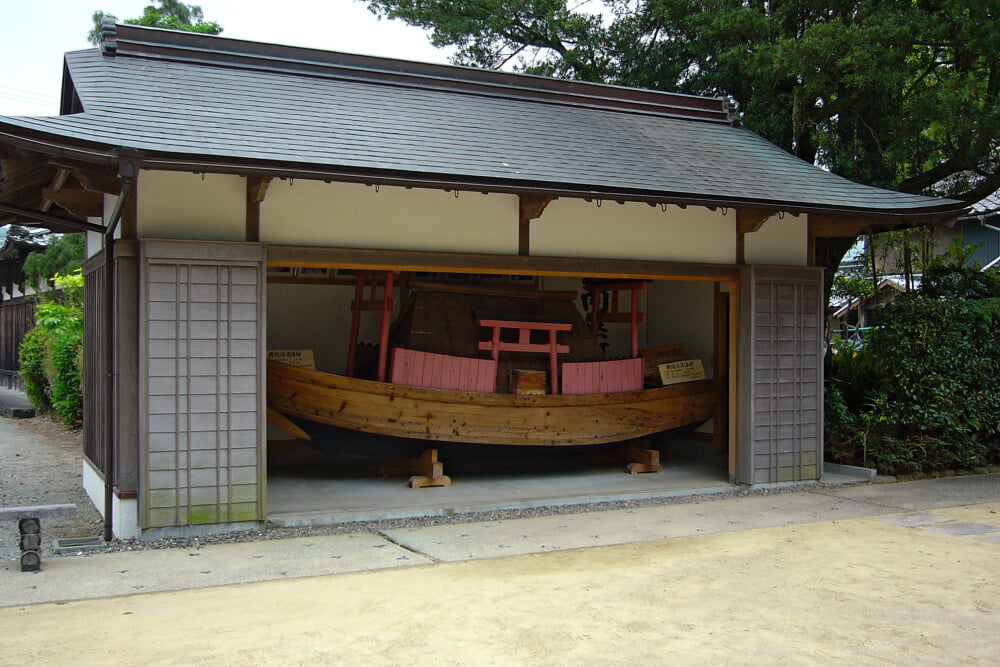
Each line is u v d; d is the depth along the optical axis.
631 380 9.48
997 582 5.43
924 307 9.63
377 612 4.73
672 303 11.02
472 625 4.52
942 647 4.27
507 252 7.54
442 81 9.12
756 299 8.56
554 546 6.34
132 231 6.34
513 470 9.67
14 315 21.12
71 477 9.33
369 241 7.00
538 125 8.66
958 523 7.22
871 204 8.26
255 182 6.46
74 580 5.34
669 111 10.35
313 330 10.24
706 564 5.83
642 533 6.79
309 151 6.31
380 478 9.00
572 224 7.80
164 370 6.28
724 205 7.46
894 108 10.80
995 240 19.11
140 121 6.18
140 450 6.22
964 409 9.75
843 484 8.99
